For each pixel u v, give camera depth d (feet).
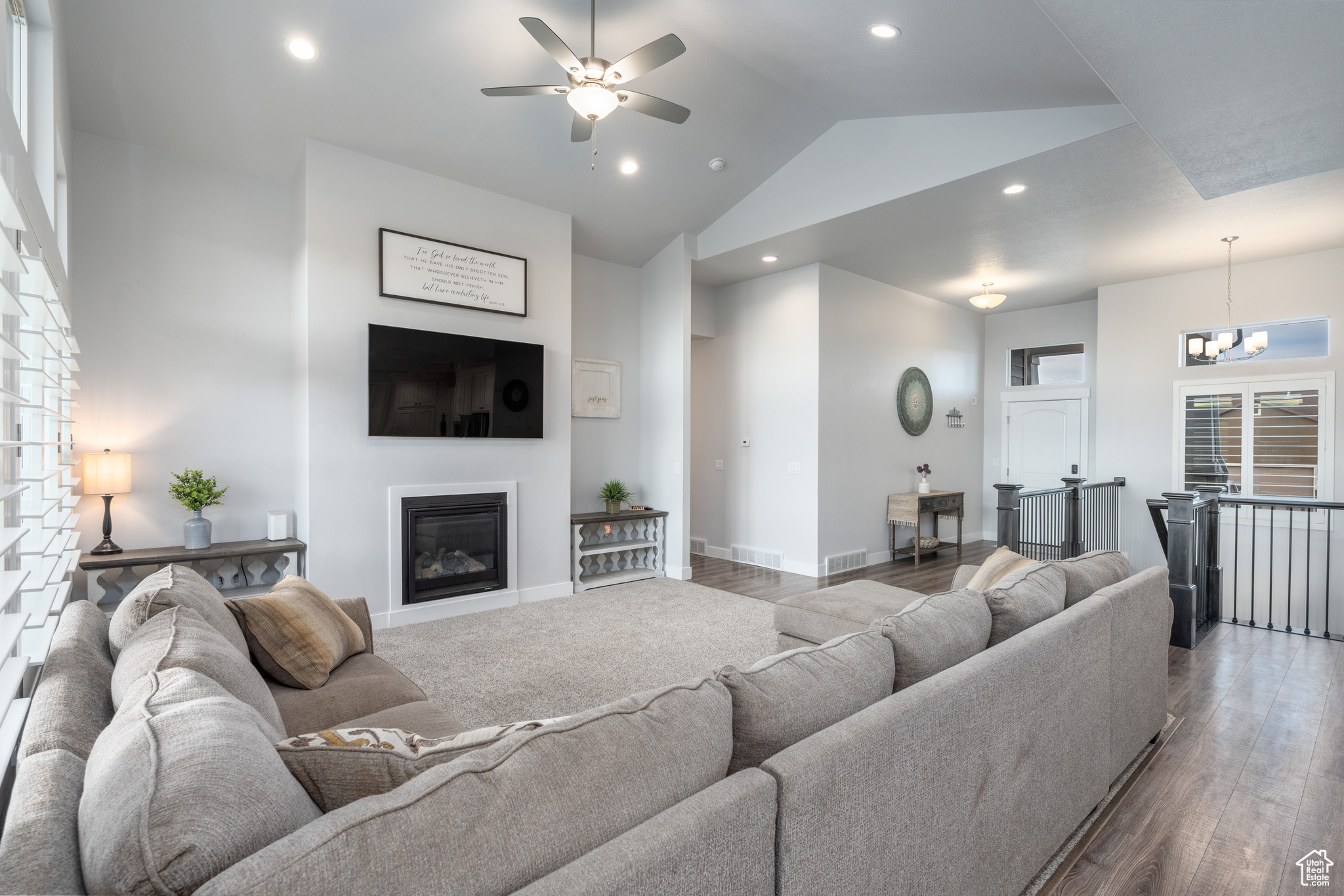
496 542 15.64
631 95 9.52
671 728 3.26
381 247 13.75
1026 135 12.36
